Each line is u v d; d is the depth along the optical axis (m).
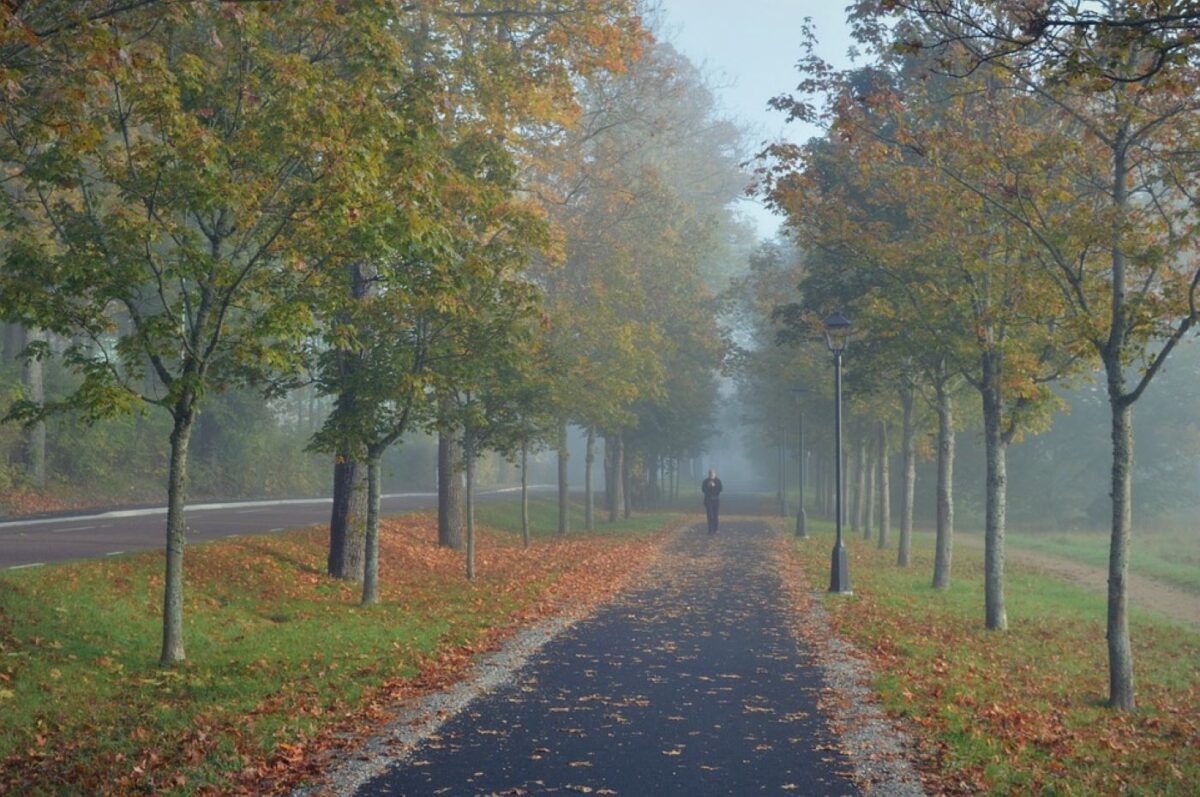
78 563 15.76
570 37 21.22
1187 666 15.91
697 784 7.54
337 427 16.58
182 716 9.35
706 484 41.28
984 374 17.98
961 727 9.35
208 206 10.88
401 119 11.84
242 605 15.80
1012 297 16.81
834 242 19.34
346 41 11.63
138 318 11.15
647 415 49.91
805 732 9.16
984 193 14.40
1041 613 20.56
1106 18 7.64
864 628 15.87
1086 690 12.91
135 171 11.18
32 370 36.41
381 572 21.47
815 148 22.41
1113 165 13.96
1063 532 54.91
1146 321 11.78
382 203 11.14
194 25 11.72
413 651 13.02
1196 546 42.75
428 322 16.77
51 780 7.41
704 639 14.60
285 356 11.77
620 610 17.77
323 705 9.98
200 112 10.85
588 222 33.97
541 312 16.89
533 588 20.45
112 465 43.41
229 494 50.38
